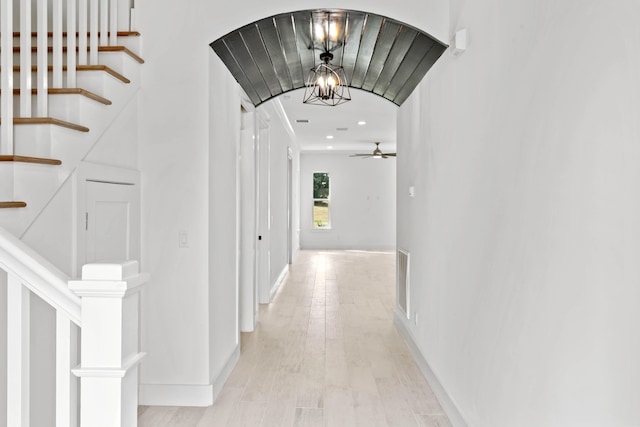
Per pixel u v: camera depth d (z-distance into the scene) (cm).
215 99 307
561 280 150
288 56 376
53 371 215
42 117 213
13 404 119
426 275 338
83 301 122
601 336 129
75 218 225
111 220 260
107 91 253
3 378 186
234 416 274
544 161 162
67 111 228
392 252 1231
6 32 197
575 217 143
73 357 125
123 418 124
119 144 270
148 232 294
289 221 978
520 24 182
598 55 132
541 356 162
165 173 293
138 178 289
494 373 203
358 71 418
